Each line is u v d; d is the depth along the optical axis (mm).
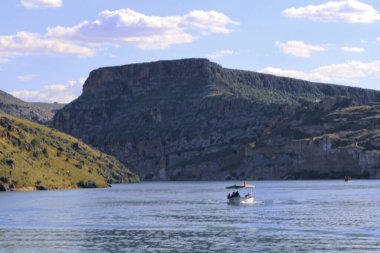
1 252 114312
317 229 141375
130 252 113812
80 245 121250
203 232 138000
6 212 188750
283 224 151500
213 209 199750
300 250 113875
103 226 150250
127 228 146000
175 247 118250
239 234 134500
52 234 136125
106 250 115875
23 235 134750
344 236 130250
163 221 160500
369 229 141000
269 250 114188
